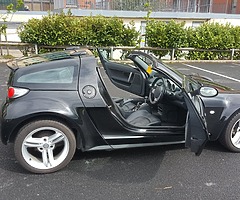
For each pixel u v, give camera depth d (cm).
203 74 871
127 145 295
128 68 442
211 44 1170
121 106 386
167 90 332
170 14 1511
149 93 387
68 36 994
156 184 256
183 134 309
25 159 260
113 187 250
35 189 244
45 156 266
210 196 240
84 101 266
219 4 1636
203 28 1187
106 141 286
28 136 257
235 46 1215
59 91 263
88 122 272
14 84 259
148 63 357
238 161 304
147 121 331
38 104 253
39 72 266
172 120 336
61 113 256
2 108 271
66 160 272
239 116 310
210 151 326
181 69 963
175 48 1126
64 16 1016
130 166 288
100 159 301
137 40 1088
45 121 257
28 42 1002
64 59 280
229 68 1020
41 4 1588
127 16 1438
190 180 264
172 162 298
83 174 270
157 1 1510
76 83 268
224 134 315
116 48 1025
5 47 1073
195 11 1600
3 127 253
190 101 260
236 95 320
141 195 239
